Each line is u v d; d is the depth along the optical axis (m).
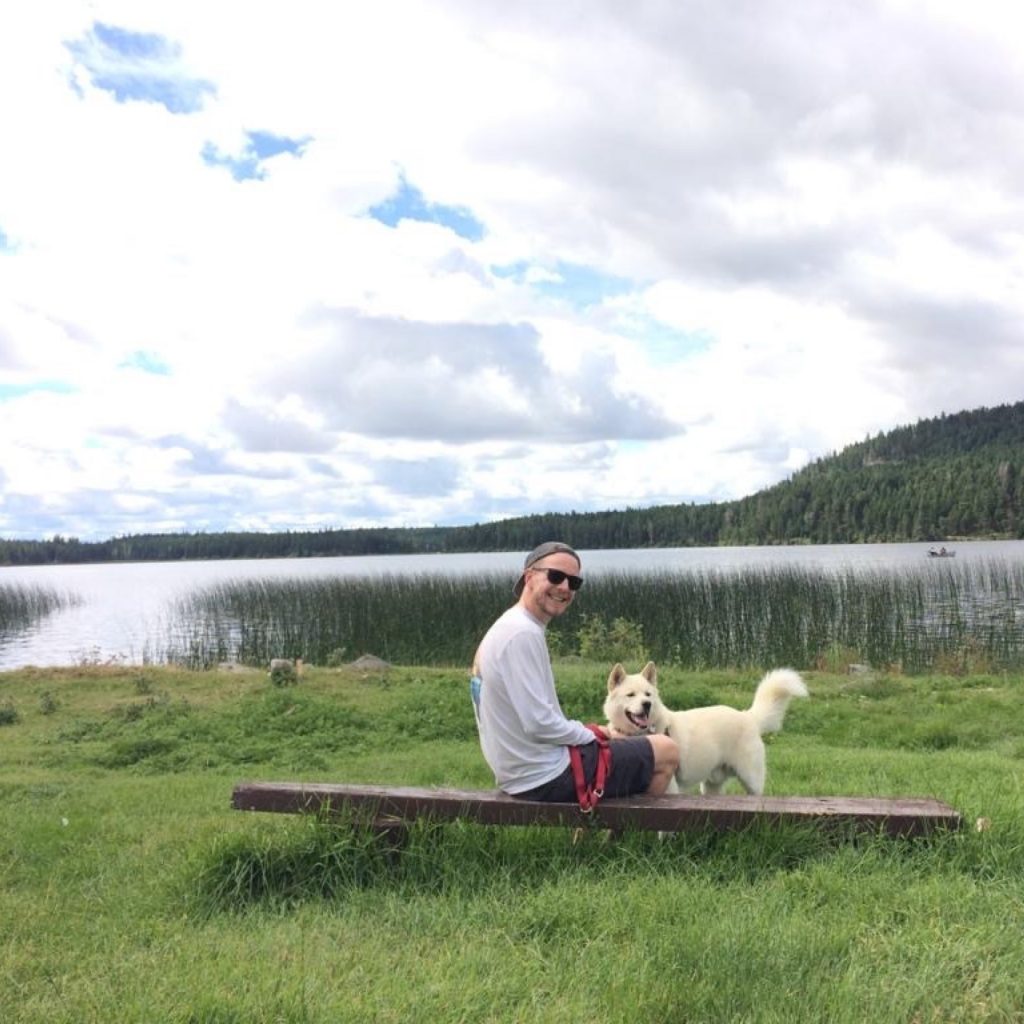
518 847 3.84
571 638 18.38
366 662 14.72
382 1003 2.58
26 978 3.02
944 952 2.80
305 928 3.36
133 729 10.21
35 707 11.93
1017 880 3.45
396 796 3.96
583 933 3.08
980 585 24.25
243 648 19.94
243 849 3.90
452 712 10.62
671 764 4.17
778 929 2.95
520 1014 2.51
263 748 9.31
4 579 92.25
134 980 2.85
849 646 17.16
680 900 3.28
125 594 56.41
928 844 3.78
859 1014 2.43
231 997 2.61
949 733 9.34
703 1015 2.47
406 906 3.46
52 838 5.24
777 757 7.72
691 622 18.59
